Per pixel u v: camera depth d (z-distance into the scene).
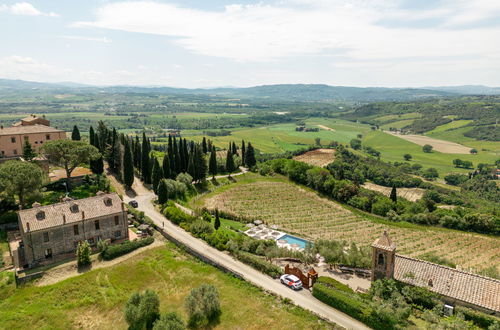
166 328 45.34
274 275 60.22
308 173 143.88
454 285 47.19
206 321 49.53
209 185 135.12
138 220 84.06
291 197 131.50
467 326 40.28
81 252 63.53
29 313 52.31
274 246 72.38
